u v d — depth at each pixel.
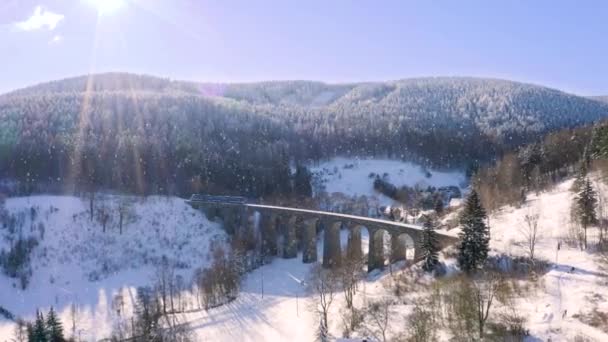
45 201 150.75
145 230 142.38
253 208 146.62
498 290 64.88
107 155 177.25
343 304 86.56
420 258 92.94
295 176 194.12
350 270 96.88
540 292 66.69
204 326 91.56
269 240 140.50
